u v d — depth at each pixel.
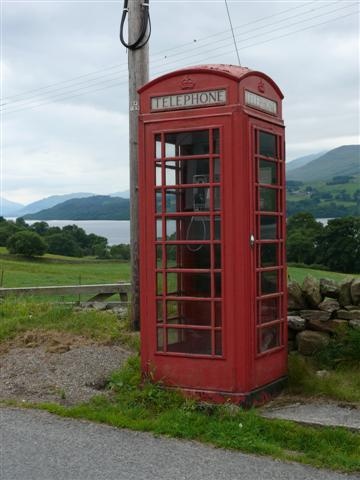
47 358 8.22
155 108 6.64
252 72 6.49
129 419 6.07
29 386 7.26
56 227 77.38
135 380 6.90
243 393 6.27
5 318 10.66
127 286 13.62
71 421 6.11
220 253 6.35
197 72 6.41
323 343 7.52
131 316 9.64
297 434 5.56
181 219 6.57
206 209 6.44
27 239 59.31
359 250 32.50
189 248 6.56
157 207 6.68
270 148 6.85
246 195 6.25
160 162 6.62
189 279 6.56
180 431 5.71
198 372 6.48
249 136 6.30
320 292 7.82
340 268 32.88
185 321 6.58
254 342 6.40
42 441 5.57
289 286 7.84
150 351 6.75
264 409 6.29
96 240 72.75
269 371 6.69
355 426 5.59
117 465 5.02
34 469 4.93
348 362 7.30
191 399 6.40
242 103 6.28
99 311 11.31
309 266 33.66
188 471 4.89
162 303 6.70
